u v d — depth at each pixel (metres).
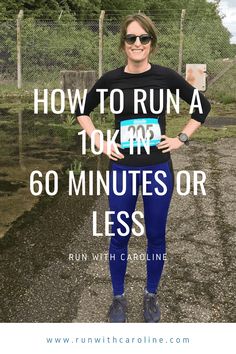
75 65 17.08
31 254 3.60
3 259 3.52
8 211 4.48
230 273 3.34
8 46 17.03
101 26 15.23
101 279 3.26
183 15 14.98
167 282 3.21
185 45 16.34
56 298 3.01
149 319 2.76
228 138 8.15
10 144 7.41
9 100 12.85
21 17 15.45
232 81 14.52
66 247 3.73
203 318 2.81
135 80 2.47
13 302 2.95
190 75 13.16
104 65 16.84
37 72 16.77
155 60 16.17
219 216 4.40
